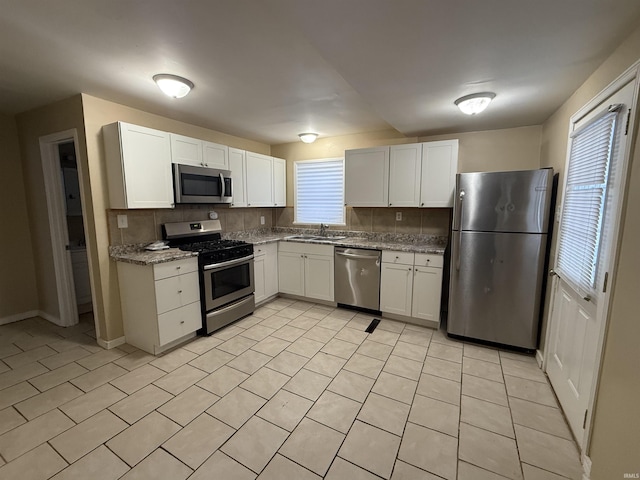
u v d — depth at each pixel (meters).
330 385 2.21
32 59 1.89
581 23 1.37
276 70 2.07
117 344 2.79
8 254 3.21
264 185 4.16
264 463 1.55
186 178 3.02
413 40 1.53
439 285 3.11
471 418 1.88
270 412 1.92
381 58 1.72
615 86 1.50
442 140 3.49
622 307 1.28
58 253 3.10
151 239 3.08
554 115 2.64
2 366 2.44
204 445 1.66
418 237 3.70
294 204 4.62
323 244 3.75
